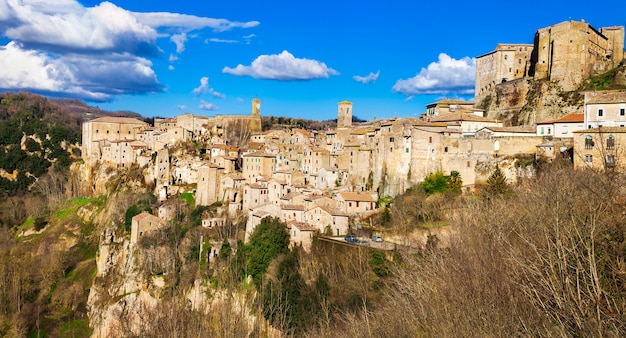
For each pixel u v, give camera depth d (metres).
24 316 142.88
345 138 169.25
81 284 161.25
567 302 36.56
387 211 118.12
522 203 79.94
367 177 145.12
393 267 84.50
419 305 56.59
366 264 94.69
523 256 46.66
